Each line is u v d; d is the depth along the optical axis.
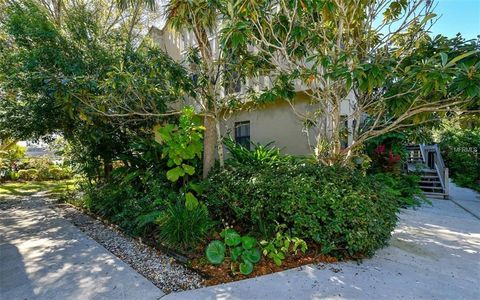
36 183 15.06
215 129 6.65
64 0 10.77
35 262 4.18
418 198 8.78
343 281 3.50
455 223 6.32
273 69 6.25
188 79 6.27
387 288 3.33
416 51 5.16
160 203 5.65
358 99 5.80
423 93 4.20
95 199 7.59
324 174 4.69
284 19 5.20
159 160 7.12
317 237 4.07
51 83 5.34
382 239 4.29
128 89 5.71
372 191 4.42
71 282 3.54
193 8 5.14
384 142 10.41
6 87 6.67
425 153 12.57
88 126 7.39
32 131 8.32
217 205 5.32
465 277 3.65
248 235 4.57
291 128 9.09
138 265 4.11
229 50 6.00
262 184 4.75
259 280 3.54
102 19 11.20
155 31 12.61
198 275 3.73
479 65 3.57
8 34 6.50
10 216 7.30
